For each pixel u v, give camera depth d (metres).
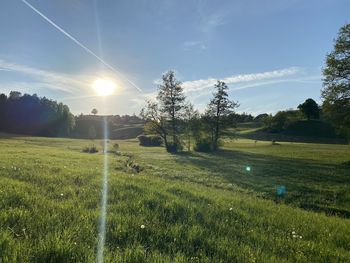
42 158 27.36
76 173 15.99
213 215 8.48
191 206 8.95
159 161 48.22
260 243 6.55
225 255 5.52
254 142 119.25
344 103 51.38
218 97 78.62
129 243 5.54
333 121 53.38
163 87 79.00
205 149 78.44
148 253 5.13
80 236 5.58
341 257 6.20
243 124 192.88
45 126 153.00
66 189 10.55
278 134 147.25
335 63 51.62
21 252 4.52
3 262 4.15
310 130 147.88
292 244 6.64
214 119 79.00
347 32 51.53
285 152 74.56
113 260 4.58
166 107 78.31
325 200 23.59
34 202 8.02
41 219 6.41
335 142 130.50
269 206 12.43
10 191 8.92
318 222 10.01
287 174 35.69
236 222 8.08
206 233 6.66
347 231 9.13
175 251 5.50
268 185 28.22
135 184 12.46
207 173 34.66
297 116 170.12
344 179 33.25
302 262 5.68
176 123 78.88
